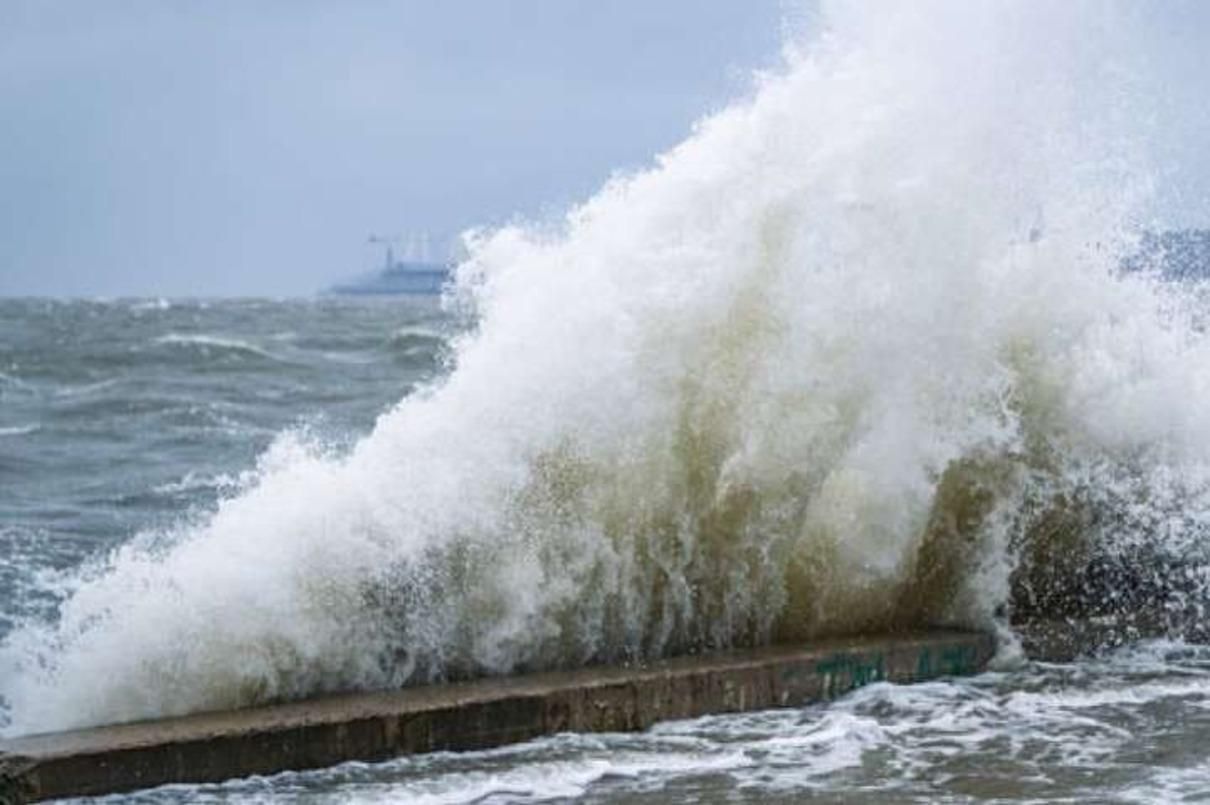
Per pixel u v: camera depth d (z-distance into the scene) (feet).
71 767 56.39
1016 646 76.54
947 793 55.42
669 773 58.39
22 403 268.41
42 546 122.01
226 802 55.67
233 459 185.47
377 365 355.56
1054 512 83.87
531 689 64.69
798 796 55.21
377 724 61.05
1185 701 69.31
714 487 75.72
